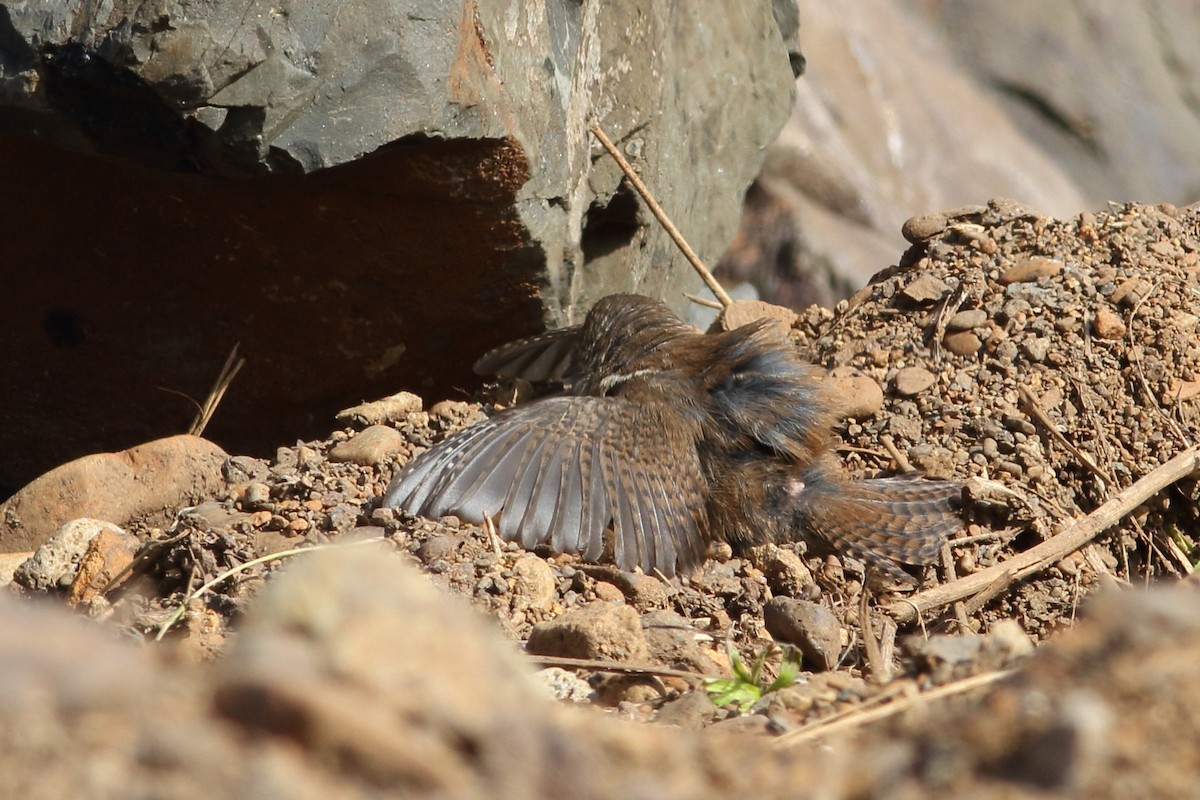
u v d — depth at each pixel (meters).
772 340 11.00
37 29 10.45
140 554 9.53
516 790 3.97
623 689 7.68
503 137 11.80
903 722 4.97
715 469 10.50
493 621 8.86
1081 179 26.47
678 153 16.36
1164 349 12.26
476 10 11.59
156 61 10.33
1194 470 11.20
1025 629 10.20
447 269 12.78
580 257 13.95
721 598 9.83
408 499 9.73
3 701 3.80
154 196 12.43
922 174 25.25
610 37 14.36
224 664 4.14
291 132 10.75
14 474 14.52
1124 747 4.13
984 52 27.22
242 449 14.20
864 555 10.38
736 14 17.45
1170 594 4.69
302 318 13.27
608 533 10.21
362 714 3.83
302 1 10.62
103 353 13.68
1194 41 28.25
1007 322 12.58
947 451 11.61
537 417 10.20
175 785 3.65
